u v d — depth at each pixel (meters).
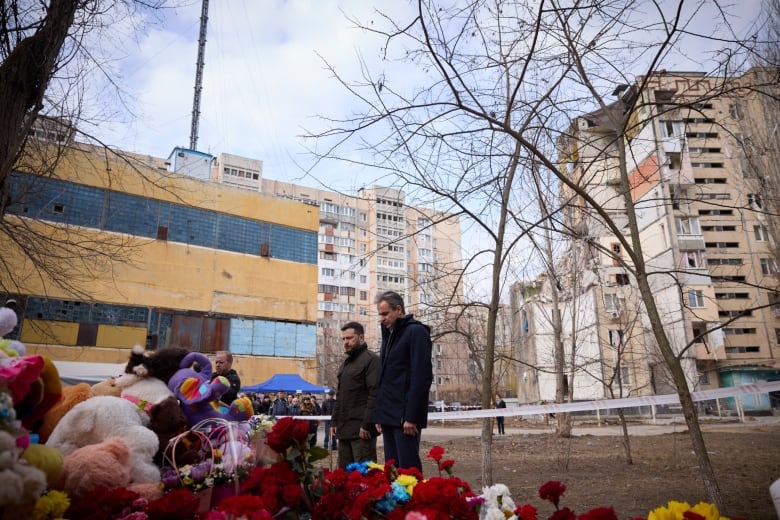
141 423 2.80
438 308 7.07
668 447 13.91
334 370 46.28
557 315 15.54
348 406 4.94
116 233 23.00
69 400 2.83
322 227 65.69
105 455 2.30
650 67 4.52
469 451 14.20
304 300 29.08
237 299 27.00
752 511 5.85
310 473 2.50
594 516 1.92
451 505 2.26
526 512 2.44
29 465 1.75
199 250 26.25
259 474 2.40
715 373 36.41
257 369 26.91
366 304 66.19
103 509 2.09
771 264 32.78
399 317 4.36
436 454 2.92
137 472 2.47
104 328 22.56
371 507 2.35
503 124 4.32
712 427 23.33
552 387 35.62
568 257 13.00
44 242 9.39
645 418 33.81
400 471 3.12
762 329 38.03
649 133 18.72
